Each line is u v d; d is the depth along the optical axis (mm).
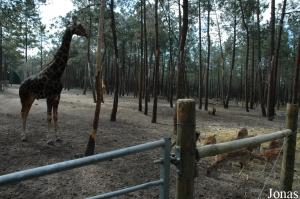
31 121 13203
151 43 33469
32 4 14203
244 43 35812
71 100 25266
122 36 33906
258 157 7715
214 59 54469
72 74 61250
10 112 15969
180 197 2850
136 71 41344
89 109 19281
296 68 20234
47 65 9406
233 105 36750
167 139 2768
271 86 22250
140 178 7254
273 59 22406
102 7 8789
